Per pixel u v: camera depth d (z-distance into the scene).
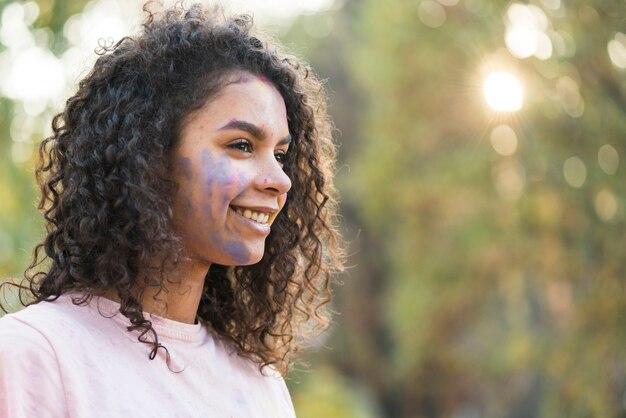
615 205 9.27
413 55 12.39
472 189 11.98
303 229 2.33
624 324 9.05
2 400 1.70
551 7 8.65
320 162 2.32
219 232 1.95
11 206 4.20
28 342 1.76
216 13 2.11
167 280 1.97
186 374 1.94
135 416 1.79
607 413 8.94
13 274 4.02
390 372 18.84
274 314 2.29
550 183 9.67
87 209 1.93
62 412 1.74
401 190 13.80
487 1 9.74
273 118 1.99
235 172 1.94
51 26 3.95
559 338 9.55
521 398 12.02
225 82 1.97
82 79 2.06
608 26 8.52
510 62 9.46
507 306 11.89
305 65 2.31
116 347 1.86
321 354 18.58
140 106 1.96
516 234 10.45
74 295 1.91
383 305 19.08
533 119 9.51
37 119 4.04
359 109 19.81
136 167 1.92
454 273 12.90
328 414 11.51
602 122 8.95
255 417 2.05
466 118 12.09
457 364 15.10
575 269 9.70
